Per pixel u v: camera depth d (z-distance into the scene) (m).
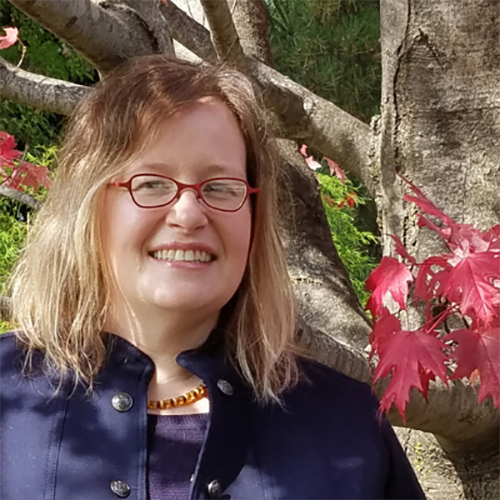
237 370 1.28
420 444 2.02
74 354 1.22
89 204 1.19
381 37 1.97
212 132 1.19
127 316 1.24
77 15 1.50
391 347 1.35
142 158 1.18
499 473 1.92
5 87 1.72
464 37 1.85
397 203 1.95
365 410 1.30
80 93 1.72
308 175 2.50
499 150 1.86
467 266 1.36
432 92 1.89
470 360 1.31
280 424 1.24
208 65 1.30
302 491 1.18
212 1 1.66
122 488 1.12
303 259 2.38
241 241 1.21
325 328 2.21
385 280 1.46
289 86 2.17
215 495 1.13
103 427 1.17
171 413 1.21
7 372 1.25
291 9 6.17
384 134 1.97
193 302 1.18
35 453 1.15
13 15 6.03
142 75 1.23
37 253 1.28
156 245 1.18
